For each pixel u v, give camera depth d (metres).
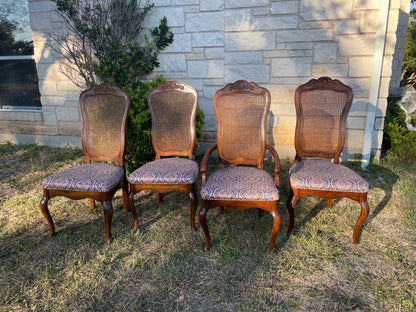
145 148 3.35
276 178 2.33
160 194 3.10
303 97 2.71
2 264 2.16
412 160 4.04
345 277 1.98
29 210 3.00
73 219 2.82
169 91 2.86
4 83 5.27
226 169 2.59
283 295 1.83
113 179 2.45
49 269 2.10
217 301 1.79
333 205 3.01
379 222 2.66
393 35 3.58
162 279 1.97
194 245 2.36
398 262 2.11
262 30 3.93
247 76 4.13
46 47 4.73
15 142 5.38
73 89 4.80
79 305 1.78
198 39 4.16
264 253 2.23
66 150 4.99
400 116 4.65
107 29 4.05
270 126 4.23
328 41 3.77
